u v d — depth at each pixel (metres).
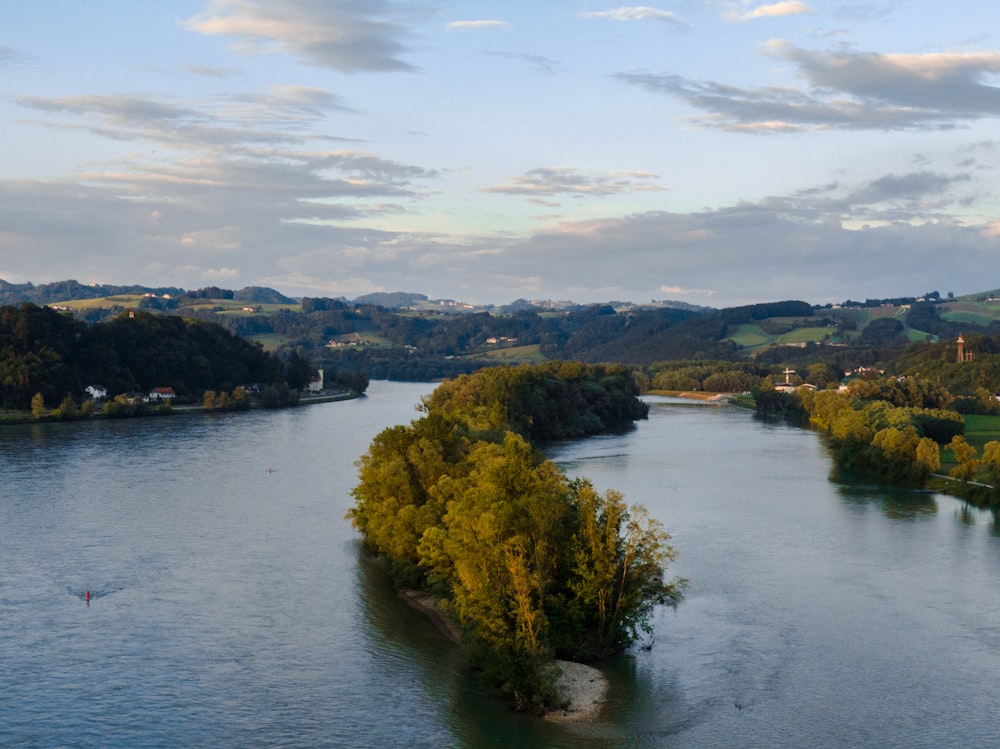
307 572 103.25
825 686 73.75
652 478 162.38
